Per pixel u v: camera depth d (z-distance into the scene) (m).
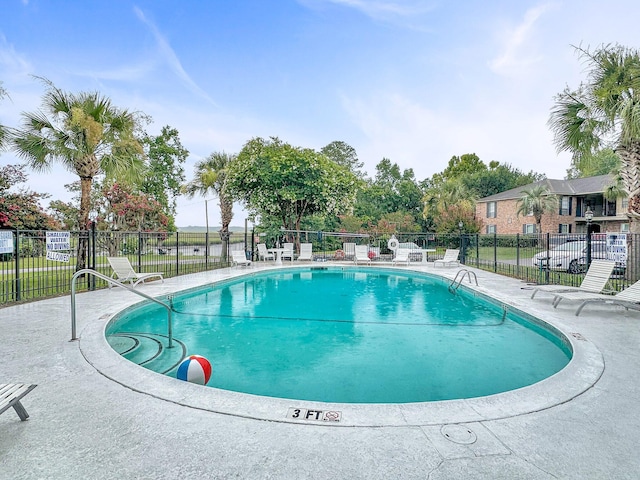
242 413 2.70
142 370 3.55
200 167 20.81
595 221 28.06
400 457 2.17
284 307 8.11
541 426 2.55
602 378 3.41
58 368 3.61
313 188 17.83
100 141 9.84
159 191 28.45
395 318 7.09
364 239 22.36
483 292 8.58
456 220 21.36
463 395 3.74
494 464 2.11
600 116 8.82
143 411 2.74
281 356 4.91
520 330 6.22
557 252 13.48
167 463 2.11
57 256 8.07
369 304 8.48
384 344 5.45
